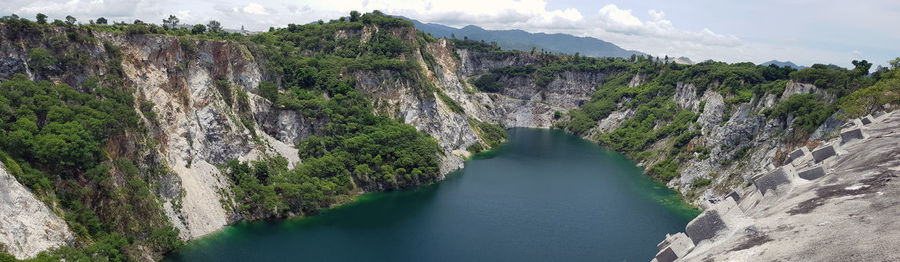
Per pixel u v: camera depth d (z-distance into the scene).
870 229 29.31
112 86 111.38
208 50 141.38
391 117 194.75
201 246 105.44
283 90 175.38
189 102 128.38
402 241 114.25
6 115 89.06
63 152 86.00
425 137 187.62
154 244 97.19
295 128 160.62
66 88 101.44
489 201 147.12
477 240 115.81
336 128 163.50
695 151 168.12
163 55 125.19
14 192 75.31
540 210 138.62
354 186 151.00
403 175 160.50
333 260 103.00
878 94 102.75
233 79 150.50
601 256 107.12
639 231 122.50
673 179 167.50
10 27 103.62
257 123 152.75
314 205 131.62
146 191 99.56
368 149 158.12
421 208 139.25
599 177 179.38
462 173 183.50
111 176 95.12
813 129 124.50
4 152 81.31
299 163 149.38
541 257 106.38
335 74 188.25
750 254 30.48
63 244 78.06
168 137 117.25
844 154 52.19
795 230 31.94
